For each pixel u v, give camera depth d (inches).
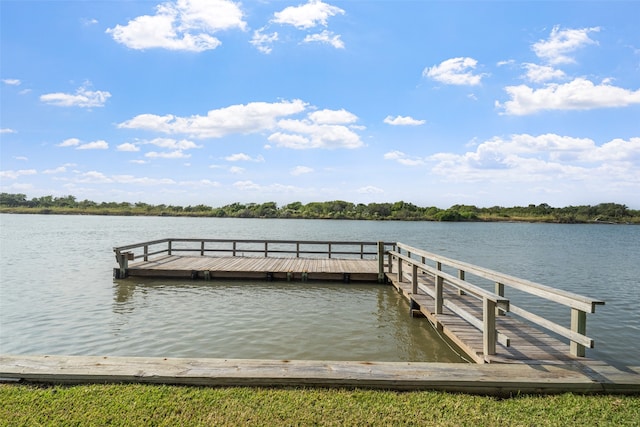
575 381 157.2
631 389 156.0
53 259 753.0
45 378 155.7
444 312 287.3
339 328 316.8
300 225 2992.1
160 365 165.8
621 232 2518.5
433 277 459.8
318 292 453.4
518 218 4215.1
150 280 509.4
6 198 4901.6
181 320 334.6
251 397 147.1
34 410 136.0
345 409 140.2
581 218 4133.9
